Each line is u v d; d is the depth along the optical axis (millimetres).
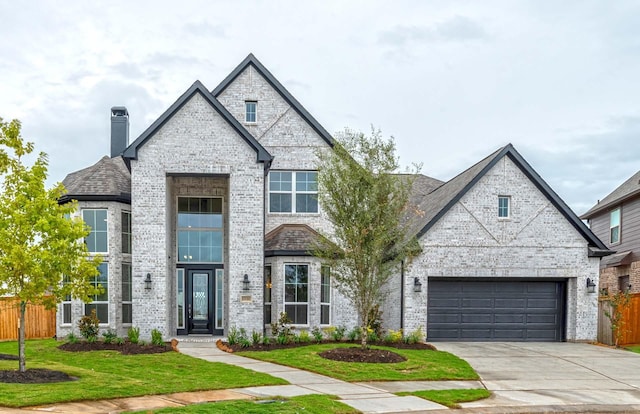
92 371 11719
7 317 18922
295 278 18328
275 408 8648
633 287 24781
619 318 18312
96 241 17703
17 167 10961
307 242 18500
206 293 19516
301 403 9172
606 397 10953
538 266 19078
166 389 10055
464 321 19078
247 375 11852
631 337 18938
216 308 19453
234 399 9484
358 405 9453
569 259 19203
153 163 17391
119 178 18844
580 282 19172
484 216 19062
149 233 17234
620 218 26516
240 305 17328
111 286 17562
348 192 14164
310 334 17953
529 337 19266
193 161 17516
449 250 18859
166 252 17391
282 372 12484
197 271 19531
